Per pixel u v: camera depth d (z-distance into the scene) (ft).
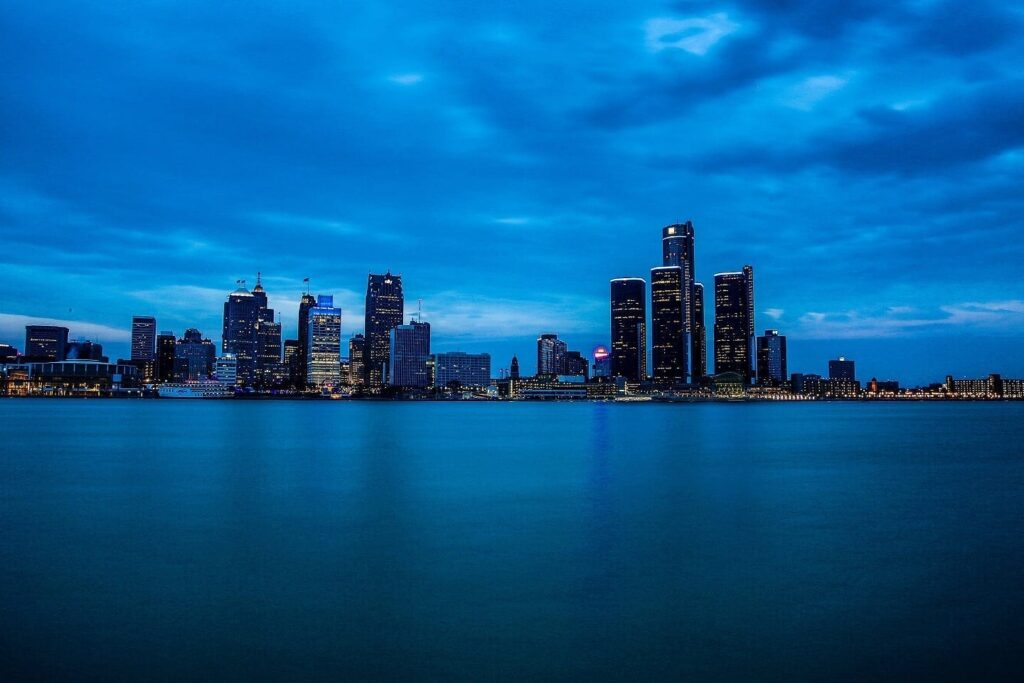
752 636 55.67
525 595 66.64
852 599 65.67
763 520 107.86
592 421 611.06
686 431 419.54
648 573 74.90
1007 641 54.70
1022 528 101.76
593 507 119.75
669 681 47.11
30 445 278.87
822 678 47.78
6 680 46.78
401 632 56.44
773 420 642.63
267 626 57.72
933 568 77.41
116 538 92.89
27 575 73.92
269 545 88.53
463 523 104.17
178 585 70.03
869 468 191.21
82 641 54.24
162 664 49.78
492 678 47.52
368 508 118.52
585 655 51.65
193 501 126.82
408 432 399.24
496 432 405.18
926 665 49.98
